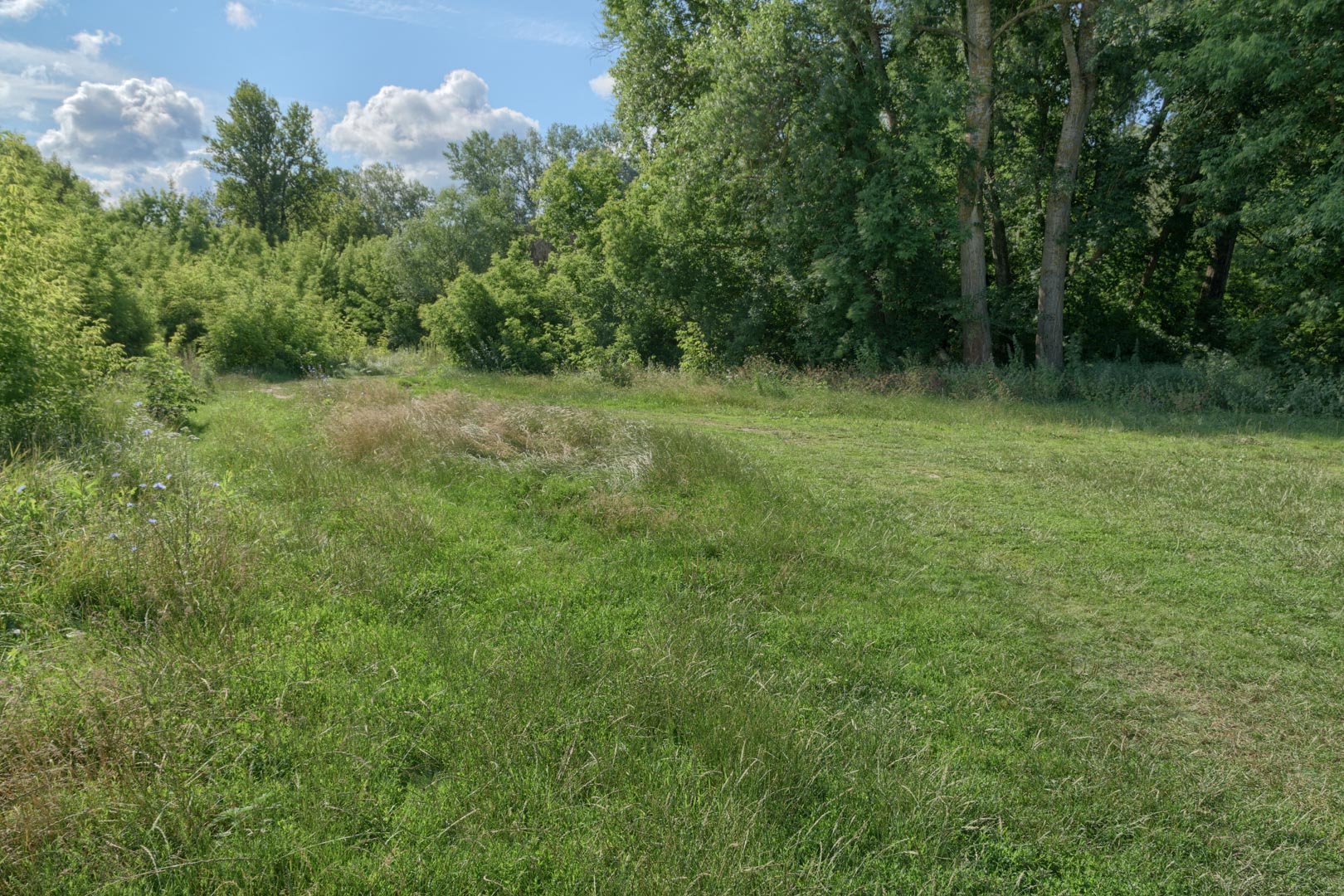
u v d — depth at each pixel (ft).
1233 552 21.40
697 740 11.28
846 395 52.90
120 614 13.79
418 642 13.79
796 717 12.08
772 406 51.31
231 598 14.64
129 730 10.19
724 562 19.06
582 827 9.43
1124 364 63.21
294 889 8.10
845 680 13.71
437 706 11.73
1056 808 10.59
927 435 40.45
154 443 25.38
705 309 72.33
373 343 117.50
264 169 195.21
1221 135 58.18
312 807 9.28
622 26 73.26
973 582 18.88
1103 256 76.18
